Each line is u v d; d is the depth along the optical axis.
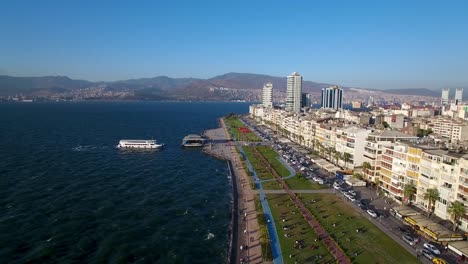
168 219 150.25
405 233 131.38
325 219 145.50
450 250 117.44
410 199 162.12
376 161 192.75
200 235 135.25
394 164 172.00
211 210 161.50
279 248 120.44
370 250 118.19
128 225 142.38
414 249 118.88
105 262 114.12
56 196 172.25
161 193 184.62
